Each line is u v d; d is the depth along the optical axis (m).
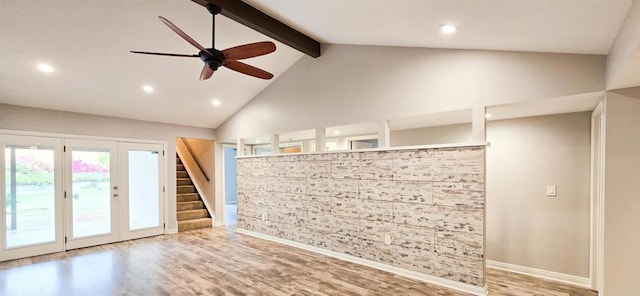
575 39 2.40
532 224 3.83
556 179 3.68
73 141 5.16
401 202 3.80
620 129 2.52
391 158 3.90
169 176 6.39
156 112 5.84
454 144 3.37
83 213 5.24
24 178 4.68
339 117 4.57
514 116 3.85
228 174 10.74
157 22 3.60
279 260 4.40
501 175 4.06
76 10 3.22
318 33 4.16
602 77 2.61
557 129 3.68
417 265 3.66
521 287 3.44
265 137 6.21
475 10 2.20
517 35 2.57
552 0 1.81
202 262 4.35
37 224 4.77
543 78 2.90
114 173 5.61
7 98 4.45
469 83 3.34
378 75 4.12
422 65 3.71
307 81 5.04
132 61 4.20
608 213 2.53
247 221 6.12
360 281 3.61
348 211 4.37
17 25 3.23
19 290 3.43
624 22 1.93
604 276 2.54
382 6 2.52
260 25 3.72
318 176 4.77
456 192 3.36
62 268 4.13
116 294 3.31
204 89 5.35
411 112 3.79
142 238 5.86
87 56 3.91
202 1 3.10
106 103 5.15
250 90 5.72
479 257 3.20
